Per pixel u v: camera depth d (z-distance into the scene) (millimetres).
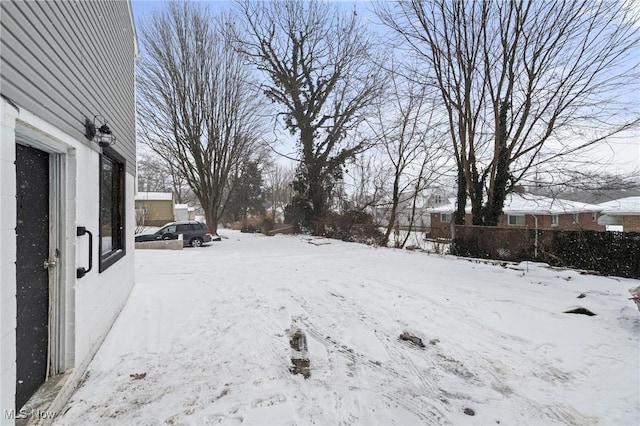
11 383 2020
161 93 20094
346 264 10195
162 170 25219
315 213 20359
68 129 2918
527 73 11609
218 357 3764
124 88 5758
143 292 6531
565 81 11047
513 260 10625
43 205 2938
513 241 10672
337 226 18203
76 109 3135
